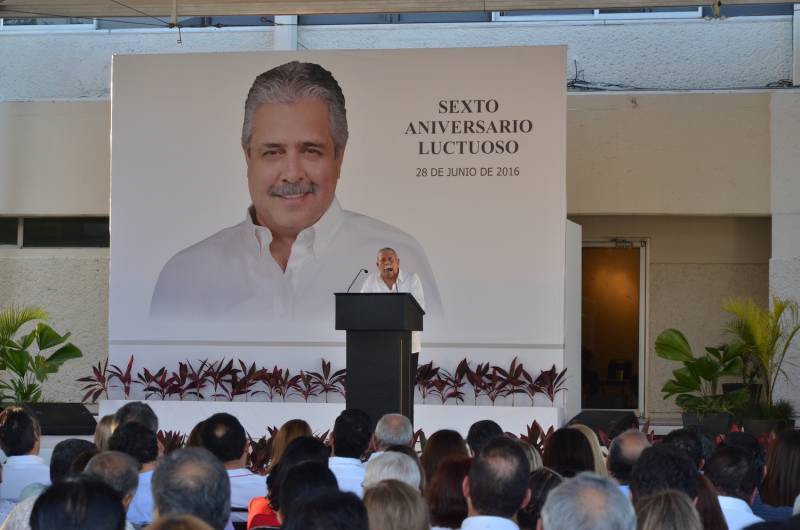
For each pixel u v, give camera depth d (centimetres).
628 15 1603
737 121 1503
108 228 1625
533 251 1326
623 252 1653
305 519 287
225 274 1378
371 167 1362
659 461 423
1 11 1544
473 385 1306
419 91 1356
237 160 1386
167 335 1377
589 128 1528
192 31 1667
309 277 1366
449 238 1342
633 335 1647
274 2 1484
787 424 1228
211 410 1312
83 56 1684
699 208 1508
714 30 1584
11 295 1630
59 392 1617
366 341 865
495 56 1341
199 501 353
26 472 635
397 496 339
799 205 1481
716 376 1339
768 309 1505
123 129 1395
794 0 1419
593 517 294
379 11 1484
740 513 477
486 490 394
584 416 1119
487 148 1339
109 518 294
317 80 1374
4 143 1600
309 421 1301
